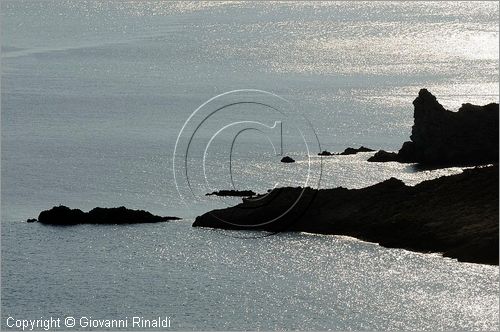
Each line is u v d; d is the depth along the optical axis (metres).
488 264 153.62
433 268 153.88
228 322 134.75
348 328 131.88
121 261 164.88
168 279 153.12
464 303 139.62
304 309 138.75
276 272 155.25
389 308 138.62
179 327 134.00
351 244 168.62
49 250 172.00
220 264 160.38
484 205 172.00
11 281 153.62
